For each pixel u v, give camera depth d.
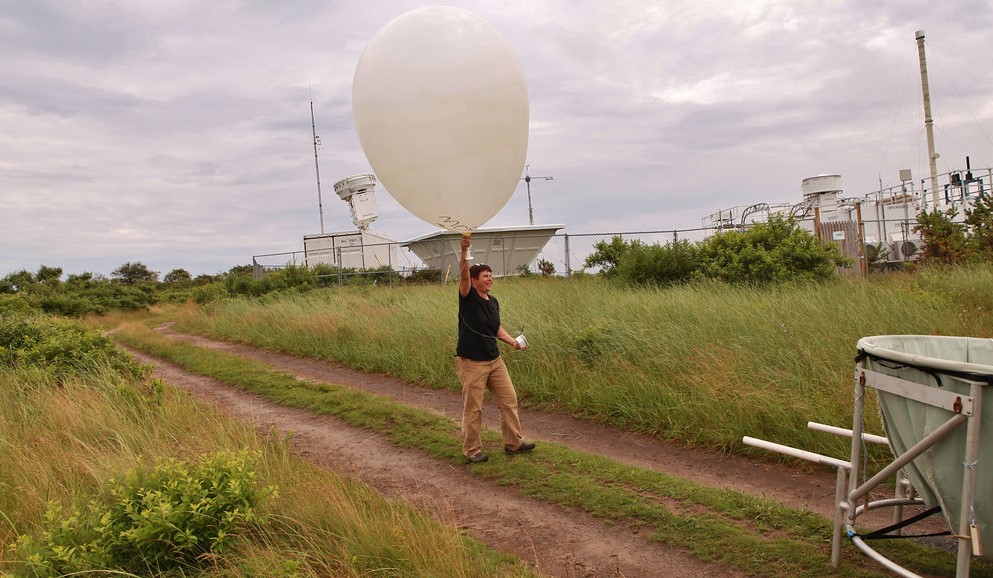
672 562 3.83
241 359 12.62
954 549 3.71
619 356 7.75
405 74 4.43
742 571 3.66
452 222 4.91
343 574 3.50
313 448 6.54
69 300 25.69
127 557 3.76
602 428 6.75
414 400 8.53
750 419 5.80
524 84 4.72
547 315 10.00
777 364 6.66
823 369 6.24
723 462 5.55
